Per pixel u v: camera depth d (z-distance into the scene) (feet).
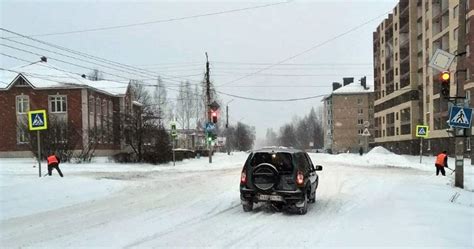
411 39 228.22
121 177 78.28
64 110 156.76
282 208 42.27
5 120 155.43
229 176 81.30
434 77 192.03
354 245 26.45
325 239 28.45
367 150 379.55
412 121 226.99
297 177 39.34
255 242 27.86
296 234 30.35
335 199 49.11
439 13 186.19
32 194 50.16
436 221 33.88
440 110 185.78
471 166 112.16
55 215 38.40
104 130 135.54
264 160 40.68
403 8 240.73
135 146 123.24
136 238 28.94
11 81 155.63
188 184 66.23
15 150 154.40
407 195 50.62
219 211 40.78
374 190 57.21
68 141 116.57
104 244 27.27
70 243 27.58
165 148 124.36
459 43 58.08
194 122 291.58
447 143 180.34
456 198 49.01
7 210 41.09
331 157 175.01
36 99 156.35
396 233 29.58
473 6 147.64
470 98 148.66
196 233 30.68
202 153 186.29
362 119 399.03
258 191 39.70
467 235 29.19
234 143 363.56
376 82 309.22
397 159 138.82
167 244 27.25
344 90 405.59
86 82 165.37
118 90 187.62
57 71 163.43
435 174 84.53
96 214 38.78
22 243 27.73
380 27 295.28
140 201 47.47
